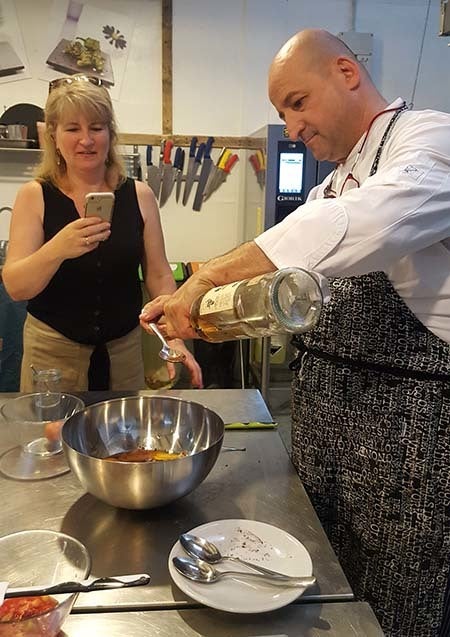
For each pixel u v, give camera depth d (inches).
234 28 124.4
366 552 42.8
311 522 35.0
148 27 121.5
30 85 120.3
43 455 42.7
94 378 69.2
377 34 127.5
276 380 125.6
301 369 46.1
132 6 120.0
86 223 58.3
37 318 67.8
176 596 28.5
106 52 121.1
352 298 40.8
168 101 125.6
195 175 130.4
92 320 67.4
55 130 64.7
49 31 118.3
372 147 40.8
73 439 38.5
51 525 34.1
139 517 35.0
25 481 39.1
